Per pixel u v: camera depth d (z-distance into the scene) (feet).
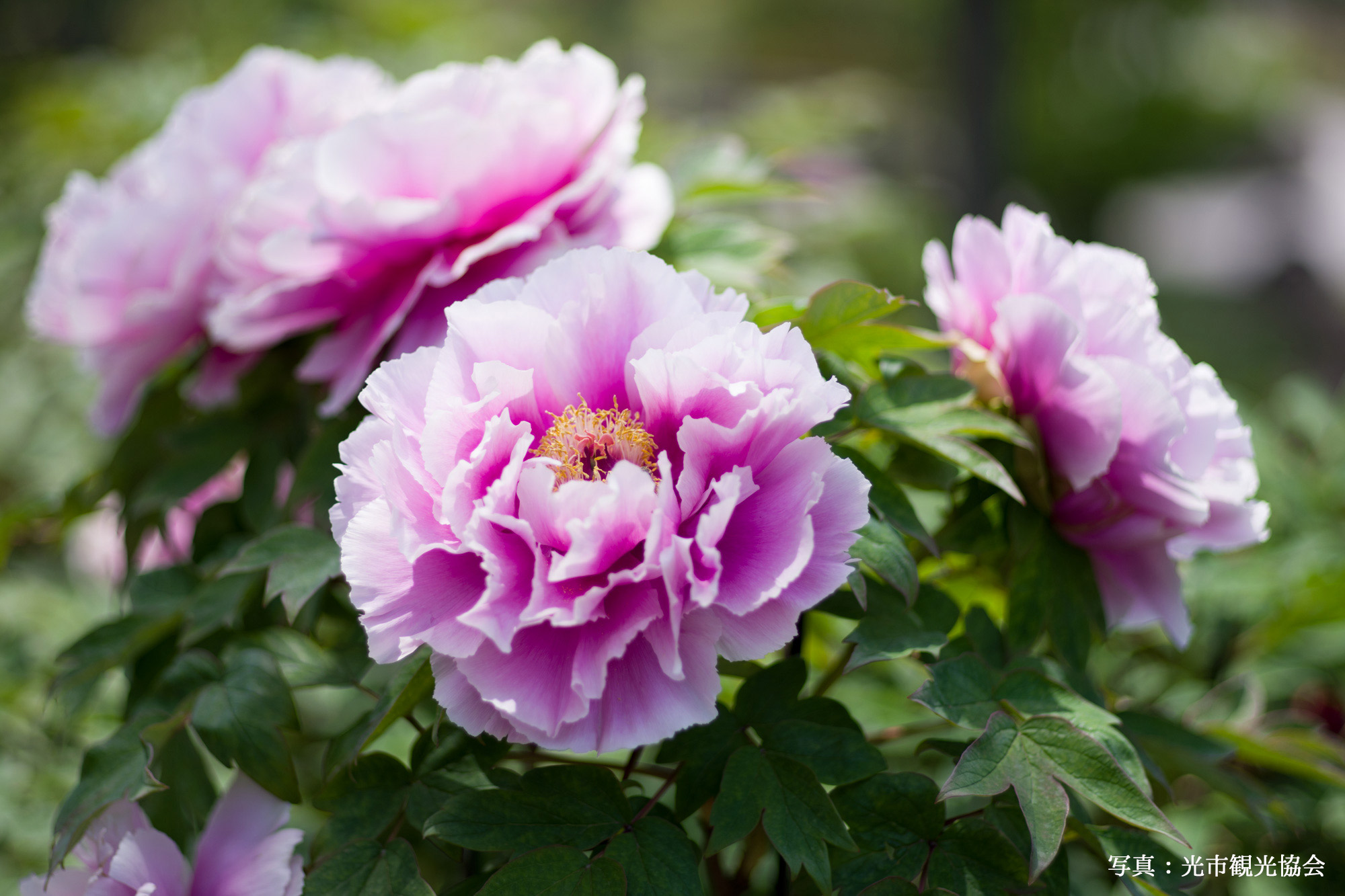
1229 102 22.86
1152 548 2.59
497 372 2.28
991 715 2.38
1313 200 20.18
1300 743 2.86
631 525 2.24
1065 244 2.53
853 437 2.59
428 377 2.31
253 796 2.49
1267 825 2.64
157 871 2.42
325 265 2.65
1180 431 2.47
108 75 5.41
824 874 2.28
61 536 3.18
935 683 2.39
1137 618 2.61
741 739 2.39
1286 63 25.36
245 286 2.74
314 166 2.66
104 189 3.01
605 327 2.36
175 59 5.52
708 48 24.67
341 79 2.97
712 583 2.22
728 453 2.28
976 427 2.50
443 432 2.25
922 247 7.77
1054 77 20.80
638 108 2.69
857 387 2.59
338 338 2.72
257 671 2.51
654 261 2.37
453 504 2.22
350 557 2.25
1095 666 3.26
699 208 3.02
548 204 2.64
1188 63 22.61
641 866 2.30
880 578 2.49
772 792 2.32
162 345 2.91
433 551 2.27
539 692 2.24
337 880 2.35
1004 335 2.55
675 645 2.22
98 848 2.45
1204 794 3.07
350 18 6.19
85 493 3.04
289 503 2.65
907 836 2.36
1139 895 2.37
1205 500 2.50
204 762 2.63
